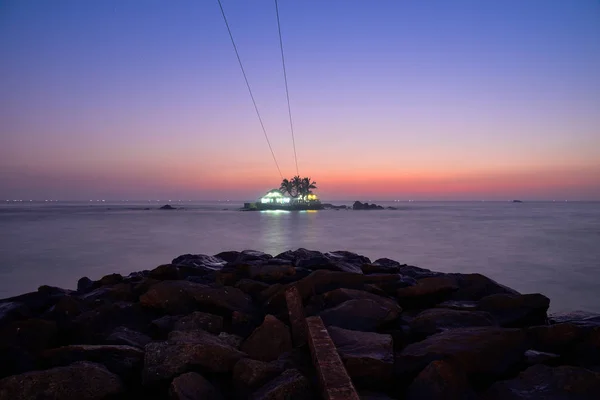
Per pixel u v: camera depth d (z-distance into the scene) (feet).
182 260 29.86
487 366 13.75
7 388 11.09
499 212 524.93
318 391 11.56
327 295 20.06
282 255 30.66
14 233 173.17
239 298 20.30
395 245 133.39
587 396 11.72
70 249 117.70
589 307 52.65
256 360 13.55
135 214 426.10
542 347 15.66
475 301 21.79
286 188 654.53
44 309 21.20
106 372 12.62
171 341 14.21
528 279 72.64
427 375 12.64
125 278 26.86
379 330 17.40
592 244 133.59
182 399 11.30
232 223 269.64
